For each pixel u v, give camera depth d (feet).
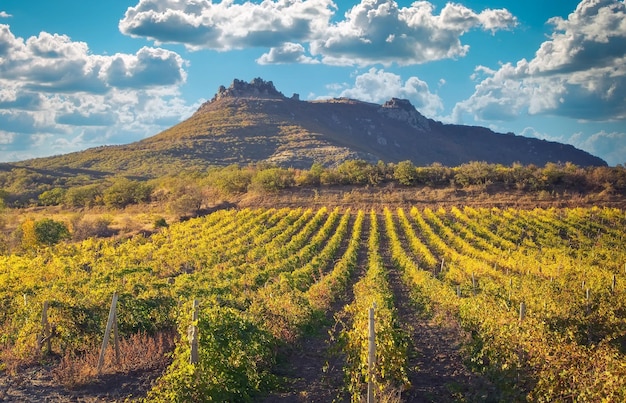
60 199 258.37
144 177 448.65
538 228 156.97
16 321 49.34
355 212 206.18
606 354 30.71
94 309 46.42
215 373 32.78
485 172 222.07
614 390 26.63
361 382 35.24
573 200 196.54
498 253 125.90
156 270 98.63
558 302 58.18
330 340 51.37
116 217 204.44
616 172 208.23
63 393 36.27
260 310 46.44
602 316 52.65
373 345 31.42
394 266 112.88
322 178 239.30
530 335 35.45
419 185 229.86
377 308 42.63
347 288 85.46
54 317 44.93
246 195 234.99
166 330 49.06
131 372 39.75
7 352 44.06
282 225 172.35
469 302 53.06
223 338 34.14
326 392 36.91
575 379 29.55
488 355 39.37
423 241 151.53
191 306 39.65
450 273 95.55
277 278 84.43
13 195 280.72
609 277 79.05
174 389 30.58
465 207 193.16
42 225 152.25
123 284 64.85
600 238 144.15
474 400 35.19
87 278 74.38
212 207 220.23
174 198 224.33
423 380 40.04
